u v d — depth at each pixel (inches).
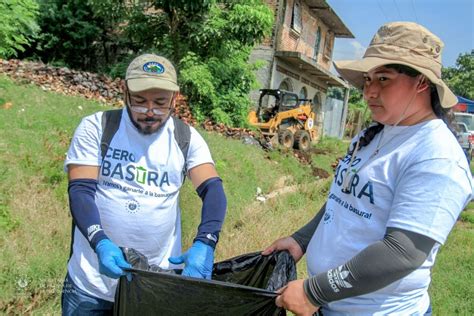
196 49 476.7
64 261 146.0
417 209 60.1
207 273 79.7
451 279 193.0
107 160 81.8
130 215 82.0
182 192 216.5
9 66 352.8
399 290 67.4
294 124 571.2
